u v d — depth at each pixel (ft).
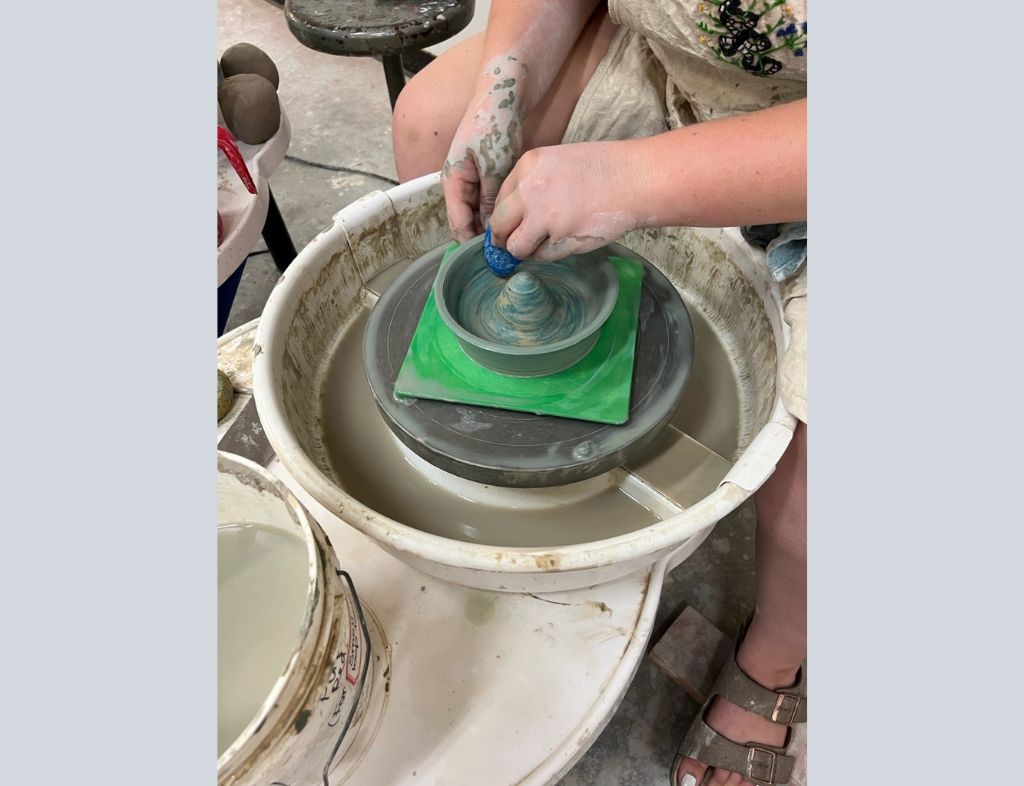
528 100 2.95
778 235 2.99
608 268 2.73
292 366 3.02
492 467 2.44
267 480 1.94
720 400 3.15
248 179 4.26
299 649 1.63
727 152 2.27
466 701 2.41
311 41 4.34
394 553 2.38
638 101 3.16
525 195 2.32
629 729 3.85
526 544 2.67
